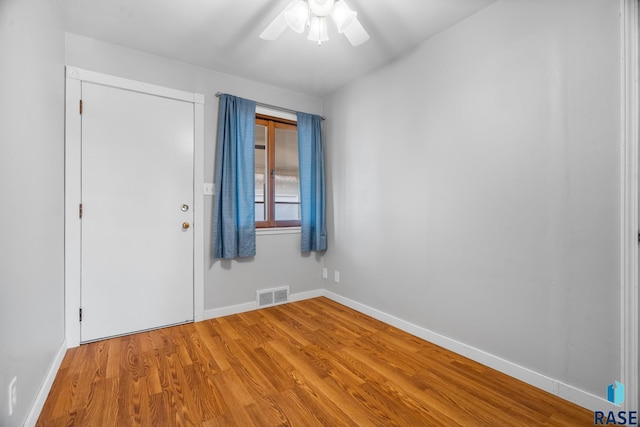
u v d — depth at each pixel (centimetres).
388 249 266
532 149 172
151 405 154
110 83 231
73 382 173
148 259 248
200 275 271
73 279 217
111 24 209
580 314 156
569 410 152
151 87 248
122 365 193
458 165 210
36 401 144
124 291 238
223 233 275
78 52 221
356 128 299
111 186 232
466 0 185
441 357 206
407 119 246
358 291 301
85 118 222
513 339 182
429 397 162
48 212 173
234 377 180
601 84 148
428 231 231
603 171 148
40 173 159
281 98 318
